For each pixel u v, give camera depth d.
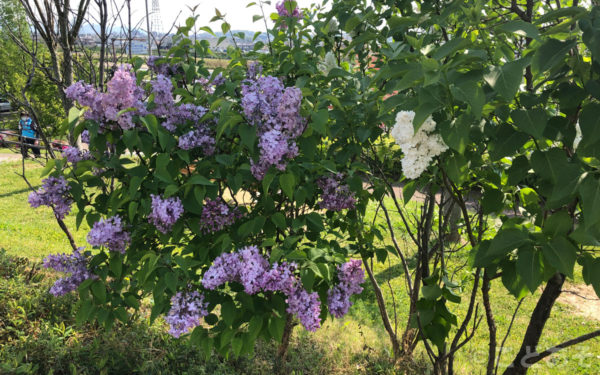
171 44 3.25
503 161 2.49
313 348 4.12
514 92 1.39
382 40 2.75
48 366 3.29
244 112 2.36
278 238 2.71
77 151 2.67
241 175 2.43
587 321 5.88
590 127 1.44
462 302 6.04
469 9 1.86
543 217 2.22
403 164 1.83
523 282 1.79
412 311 3.68
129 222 2.65
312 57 3.22
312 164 2.49
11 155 14.97
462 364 4.29
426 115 1.52
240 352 2.37
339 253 2.60
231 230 2.60
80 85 2.34
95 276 2.70
